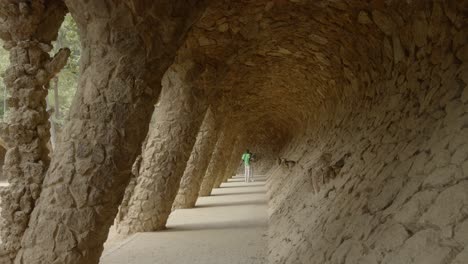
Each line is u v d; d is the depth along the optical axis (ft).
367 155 19.42
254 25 23.84
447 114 13.10
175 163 31.81
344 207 17.76
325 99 38.27
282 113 64.90
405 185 13.10
